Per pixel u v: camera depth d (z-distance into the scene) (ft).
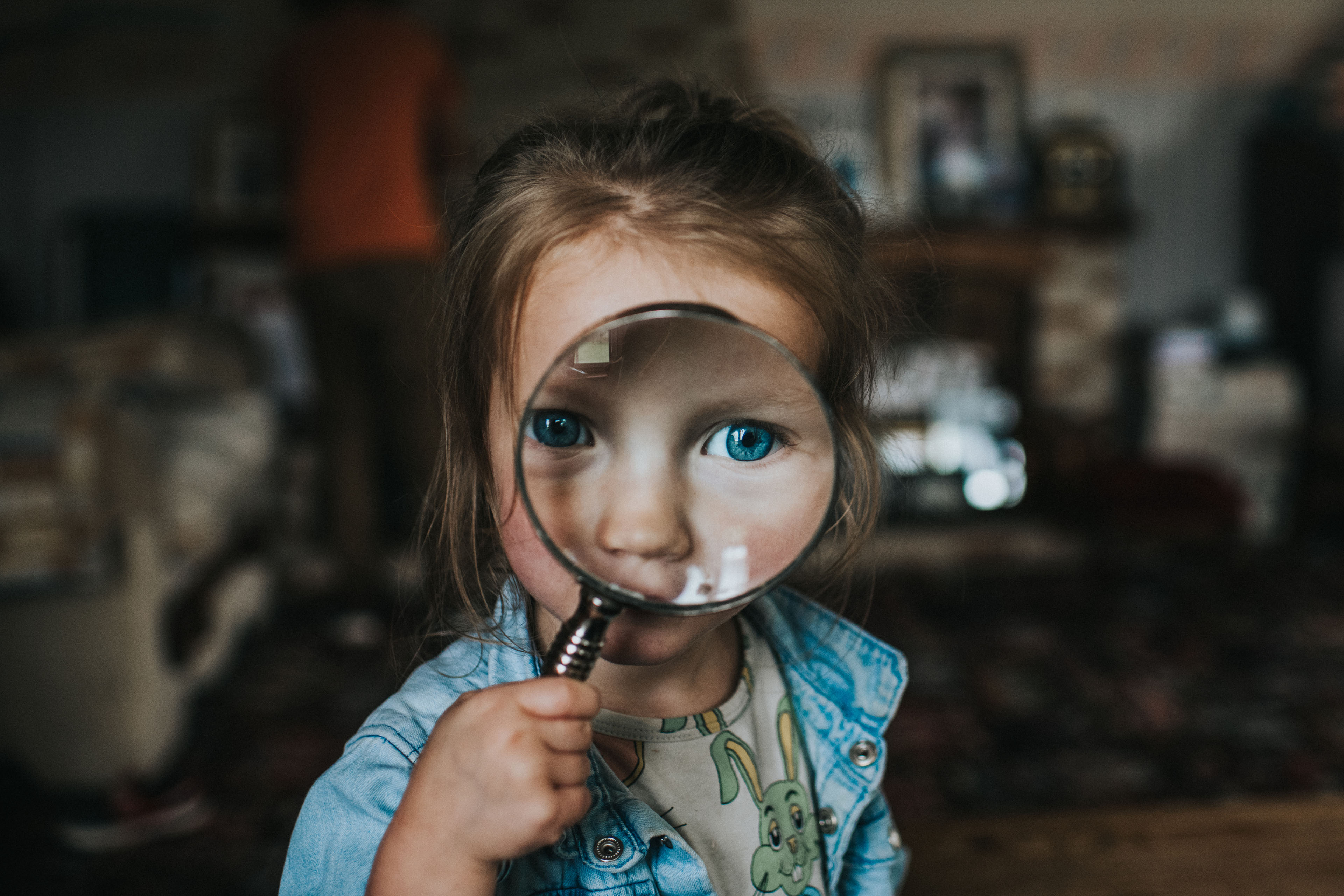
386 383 9.40
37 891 5.76
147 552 6.77
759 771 2.13
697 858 1.94
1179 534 13.14
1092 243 15.64
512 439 1.73
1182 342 15.24
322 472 12.04
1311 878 3.03
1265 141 15.99
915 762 7.73
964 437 14.83
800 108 2.69
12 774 6.53
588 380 1.40
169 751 7.27
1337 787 7.30
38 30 13.67
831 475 1.46
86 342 9.69
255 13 13.94
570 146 1.80
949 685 9.30
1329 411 15.75
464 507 1.95
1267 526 15.12
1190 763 7.69
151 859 6.12
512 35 14.47
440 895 1.41
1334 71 15.85
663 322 1.37
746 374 1.40
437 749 1.44
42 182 14.67
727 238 1.67
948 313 14.93
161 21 13.76
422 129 9.46
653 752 2.01
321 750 7.67
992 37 15.67
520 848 1.37
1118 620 11.18
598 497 1.43
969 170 15.65
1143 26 15.47
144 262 14.74
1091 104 16.21
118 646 6.49
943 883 3.04
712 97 2.27
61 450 6.07
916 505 14.32
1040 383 16.01
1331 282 15.71
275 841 6.34
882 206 2.36
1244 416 14.96
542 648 2.05
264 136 14.40
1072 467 14.28
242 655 9.73
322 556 12.17
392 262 9.04
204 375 10.82
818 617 2.43
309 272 9.27
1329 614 11.33
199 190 14.40
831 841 2.27
